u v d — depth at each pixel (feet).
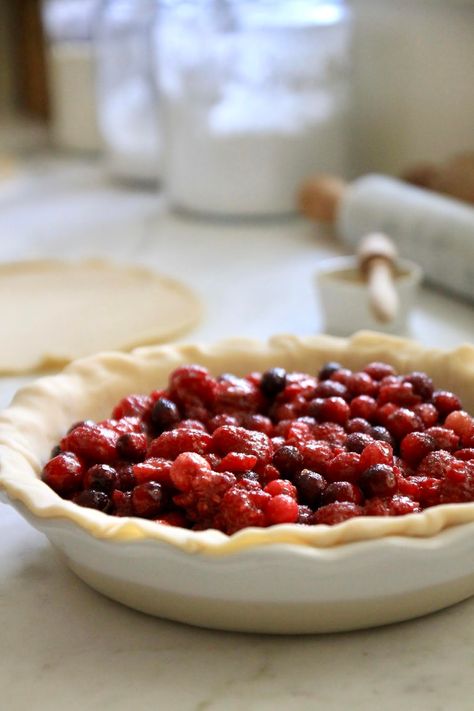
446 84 4.51
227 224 4.63
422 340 3.54
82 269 4.10
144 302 3.80
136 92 5.09
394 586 2.38
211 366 2.98
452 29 4.43
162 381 2.94
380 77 4.74
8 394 3.27
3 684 2.39
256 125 4.47
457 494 2.47
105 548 2.38
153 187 5.21
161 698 2.36
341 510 2.44
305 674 2.40
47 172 5.64
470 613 2.51
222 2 4.38
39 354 3.45
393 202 4.00
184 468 2.48
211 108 4.47
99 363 2.91
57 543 2.50
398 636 2.46
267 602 2.38
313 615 2.40
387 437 2.64
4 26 7.06
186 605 2.43
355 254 4.24
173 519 2.48
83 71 5.87
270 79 4.45
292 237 4.45
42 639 2.48
